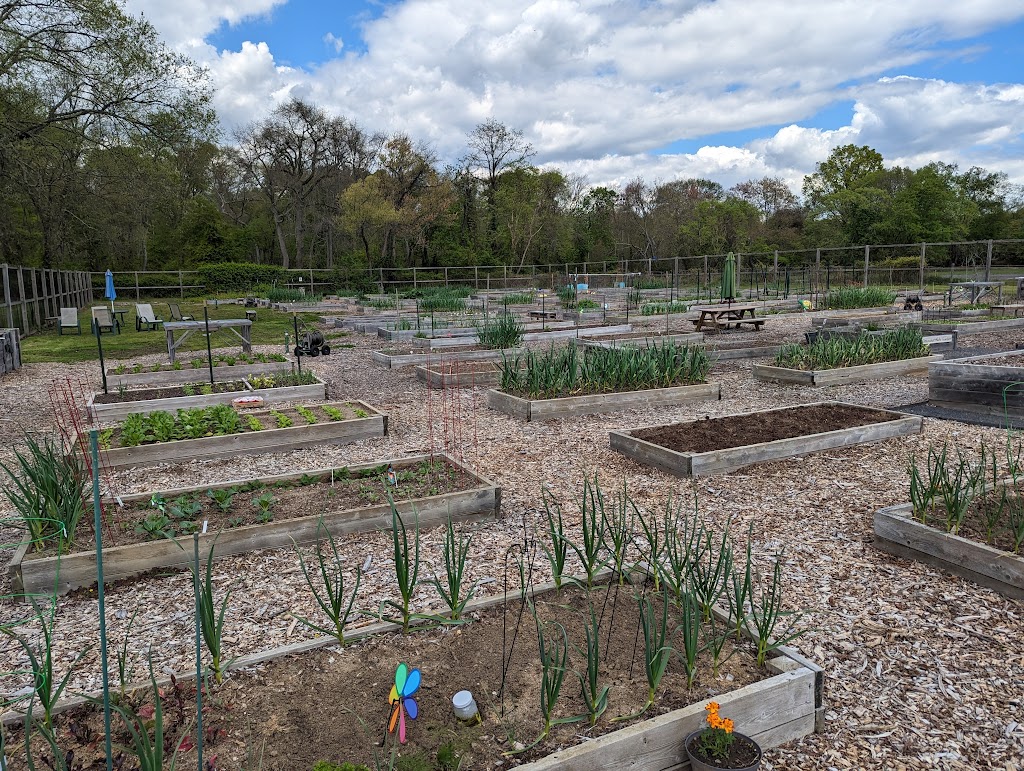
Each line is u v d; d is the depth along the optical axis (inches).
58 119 855.1
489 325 589.0
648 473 230.7
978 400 309.7
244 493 195.8
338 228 1931.6
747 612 132.3
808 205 2517.2
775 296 1132.5
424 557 165.6
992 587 143.7
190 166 1863.9
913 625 131.4
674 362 358.6
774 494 207.2
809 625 131.5
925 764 95.7
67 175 1035.3
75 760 89.7
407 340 617.6
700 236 2191.2
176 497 191.8
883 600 141.0
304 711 100.1
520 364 425.7
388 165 1856.5
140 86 860.0
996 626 130.0
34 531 158.7
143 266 1884.8
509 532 182.2
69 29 797.9
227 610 141.0
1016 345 495.8
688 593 106.4
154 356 547.2
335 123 1902.1
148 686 106.7
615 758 90.5
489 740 93.8
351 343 619.8
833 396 350.3
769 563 159.8
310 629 132.7
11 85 857.5
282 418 281.4
